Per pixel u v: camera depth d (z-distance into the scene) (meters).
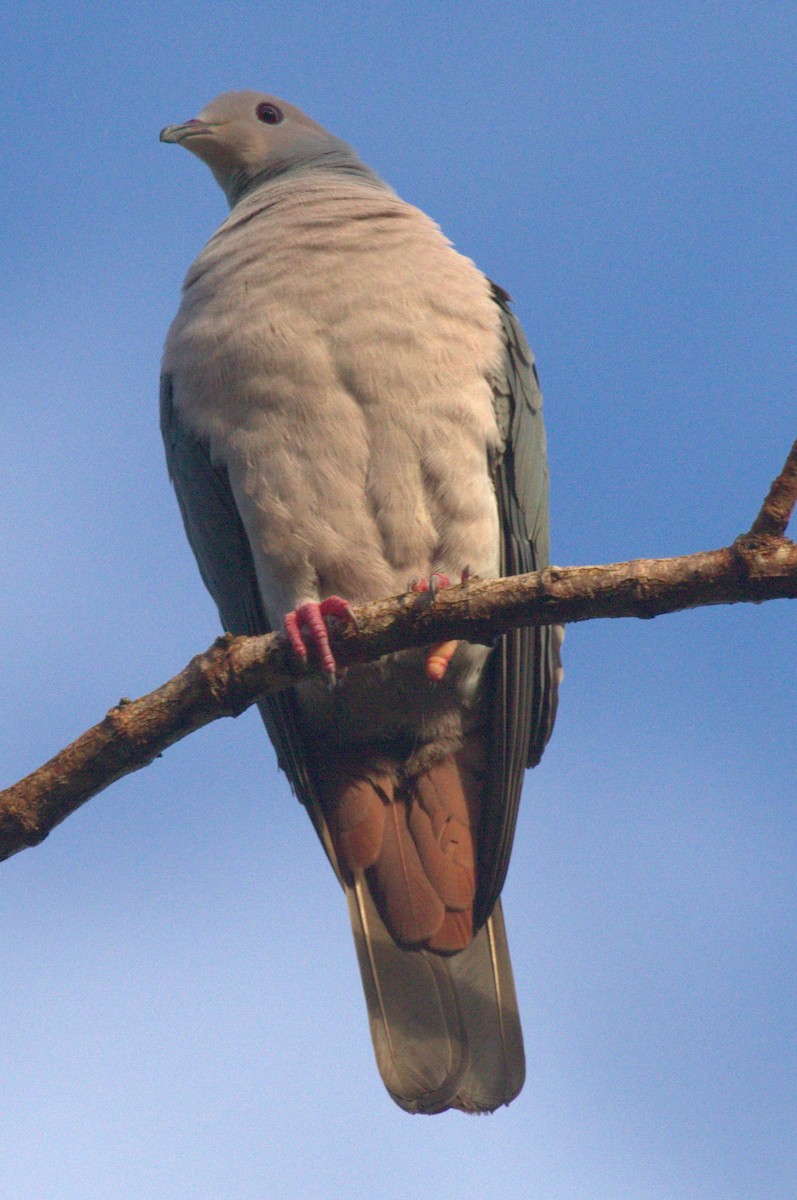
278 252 10.65
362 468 10.23
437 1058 9.73
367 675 10.34
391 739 10.63
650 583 7.45
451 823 10.48
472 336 10.52
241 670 7.97
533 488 11.13
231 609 11.32
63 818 7.84
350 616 8.05
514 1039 9.85
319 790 10.77
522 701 10.62
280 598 10.48
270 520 10.31
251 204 11.76
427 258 10.66
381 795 10.58
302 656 8.00
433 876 10.32
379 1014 9.91
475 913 10.33
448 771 10.62
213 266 11.02
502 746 10.51
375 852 10.47
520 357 11.09
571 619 7.66
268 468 10.30
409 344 10.30
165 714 7.88
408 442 10.23
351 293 10.38
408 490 10.23
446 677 10.38
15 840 7.75
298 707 10.68
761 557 7.28
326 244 10.61
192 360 10.63
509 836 10.55
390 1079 9.69
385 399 10.23
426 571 10.37
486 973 10.07
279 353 10.29
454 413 10.30
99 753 7.80
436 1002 9.93
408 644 8.05
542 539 11.55
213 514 10.91
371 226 10.77
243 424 10.38
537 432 11.29
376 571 10.31
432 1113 9.58
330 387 10.24
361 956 10.16
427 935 10.18
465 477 10.30
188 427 10.70
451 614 7.87
